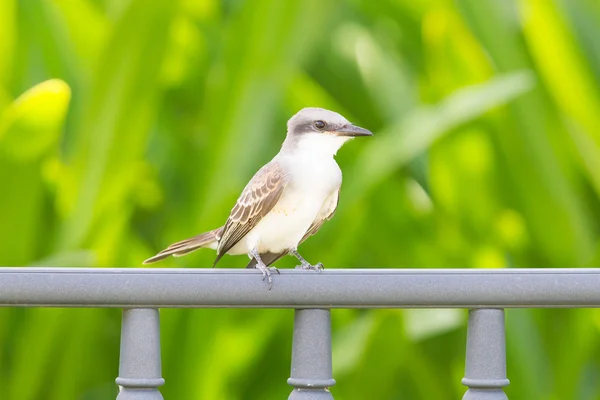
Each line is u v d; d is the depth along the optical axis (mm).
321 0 9828
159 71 9672
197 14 12680
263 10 9805
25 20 11516
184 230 11016
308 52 9922
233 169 9805
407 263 11461
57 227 10922
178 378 9742
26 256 9727
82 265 9414
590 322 10609
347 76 12711
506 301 4699
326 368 4773
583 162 11078
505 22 10883
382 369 10398
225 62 10031
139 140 9812
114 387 11664
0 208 9273
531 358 10258
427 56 11852
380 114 12195
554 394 10562
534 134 10625
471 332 4852
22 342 10102
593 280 4691
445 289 4684
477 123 11047
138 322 4695
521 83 9711
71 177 10352
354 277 4680
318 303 4680
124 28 9461
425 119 9594
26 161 8930
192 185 10562
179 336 9773
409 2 12250
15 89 11688
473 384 4816
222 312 9727
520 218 11219
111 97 9680
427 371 11453
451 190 11680
